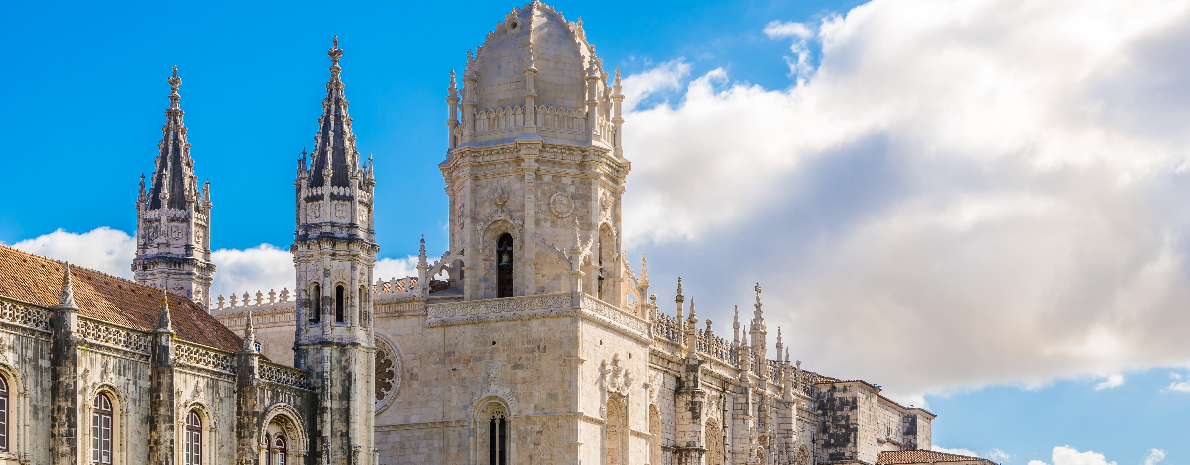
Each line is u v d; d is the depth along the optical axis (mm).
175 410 64000
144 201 81188
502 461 82062
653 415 93250
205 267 81688
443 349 83750
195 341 68562
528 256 84438
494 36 89438
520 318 82375
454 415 82688
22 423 56906
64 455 57875
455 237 88125
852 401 124250
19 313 57656
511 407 81500
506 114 86875
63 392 58188
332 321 74000
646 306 92562
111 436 61500
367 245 75688
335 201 75062
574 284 82188
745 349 107750
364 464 74000
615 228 89812
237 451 67562
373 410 75375
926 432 153500
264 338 86625
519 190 85812
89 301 65125
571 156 86750
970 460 132500
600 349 83875
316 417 72812
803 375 124062
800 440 119812
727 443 103938
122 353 62031
